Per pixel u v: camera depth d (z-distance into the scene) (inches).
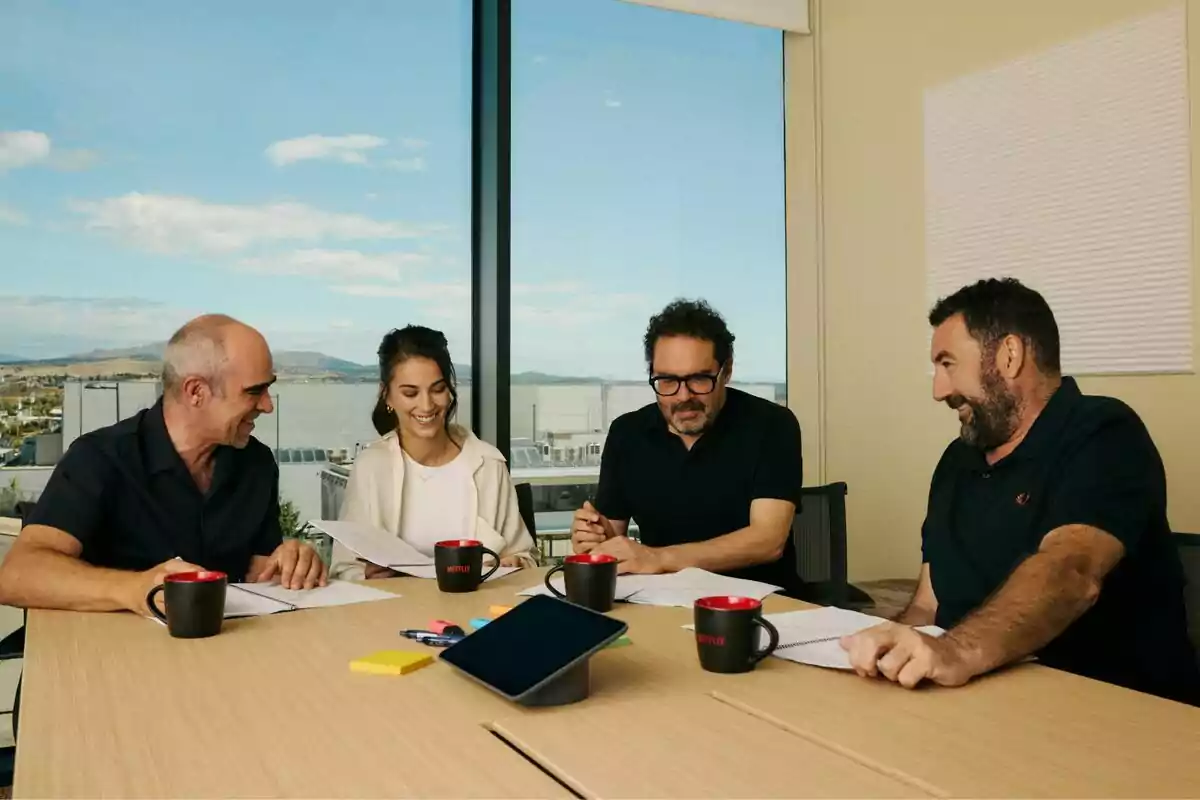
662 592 63.0
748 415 86.1
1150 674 57.2
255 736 35.2
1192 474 114.3
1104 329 124.1
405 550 76.1
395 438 88.8
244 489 71.6
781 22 152.9
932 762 32.4
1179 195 115.2
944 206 143.6
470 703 39.4
